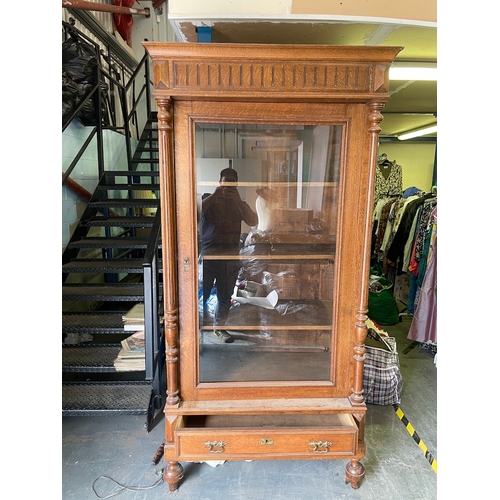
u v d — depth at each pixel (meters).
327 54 1.25
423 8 1.57
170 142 1.33
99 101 2.88
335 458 1.47
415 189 3.70
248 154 1.45
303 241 1.55
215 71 1.26
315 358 1.63
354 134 1.36
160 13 4.94
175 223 1.40
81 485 1.53
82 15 3.34
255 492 1.50
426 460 1.68
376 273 3.52
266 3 1.50
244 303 1.61
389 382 2.08
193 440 1.45
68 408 1.82
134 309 2.22
